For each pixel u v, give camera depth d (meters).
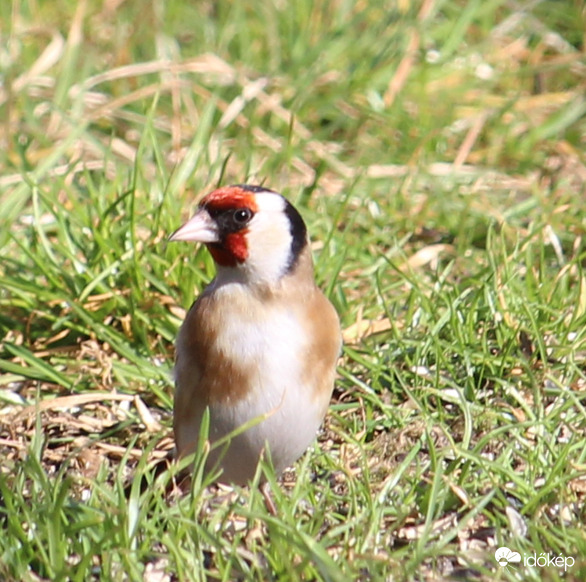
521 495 8.01
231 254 7.98
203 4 15.91
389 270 11.31
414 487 8.07
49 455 8.95
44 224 11.86
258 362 7.90
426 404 9.17
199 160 12.26
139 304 10.42
